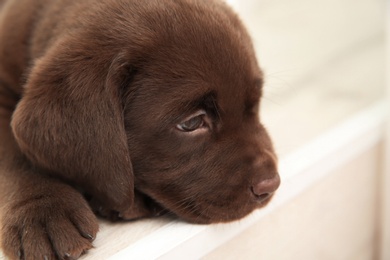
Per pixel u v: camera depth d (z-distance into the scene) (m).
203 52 0.63
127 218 0.64
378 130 0.77
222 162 0.64
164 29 0.64
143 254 0.61
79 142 0.62
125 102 0.64
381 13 0.96
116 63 0.63
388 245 0.81
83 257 0.60
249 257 0.67
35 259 0.59
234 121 0.64
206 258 0.64
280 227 0.69
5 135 0.67
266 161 0.64
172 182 0.64
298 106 0.81
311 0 1.03
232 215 0.64
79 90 0.62
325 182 0.72
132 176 0.62
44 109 0.62
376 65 0.89
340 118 0.78
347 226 0.77
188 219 0.64
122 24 0.64
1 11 0.75
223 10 0.67
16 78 0.69
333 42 0.93
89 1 0.66
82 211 0.61
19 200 0.62
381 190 0.79
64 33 0.65
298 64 0.88
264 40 0.91
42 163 0.62
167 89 0.63
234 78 0.64
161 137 0.64
